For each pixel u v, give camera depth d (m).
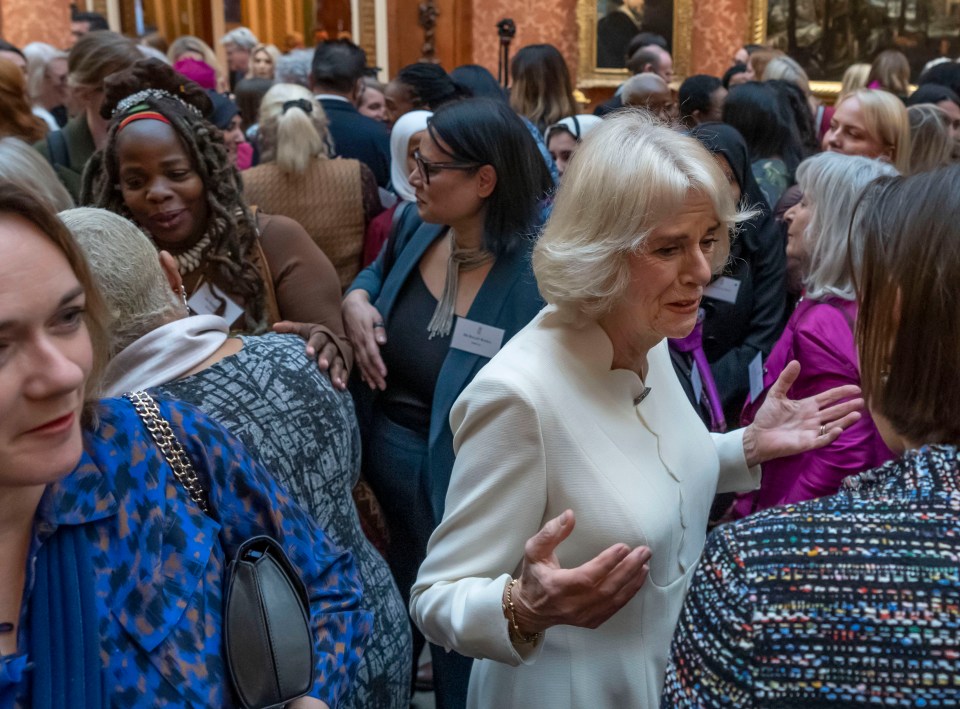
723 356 3.22
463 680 2.50
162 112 2.37
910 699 0.89
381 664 1.98
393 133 4.01
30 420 1.05
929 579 0.91
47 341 1.06
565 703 1.70
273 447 1.75
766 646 0.93
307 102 4.19
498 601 1.56
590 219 1.62
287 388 1.83
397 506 2.71
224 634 1.26
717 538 1.02
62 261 1.10
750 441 1.95
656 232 1.59
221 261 2.44
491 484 1.65
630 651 1.71
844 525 0.97
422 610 1.70
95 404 1.26
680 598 1.77
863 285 1.10
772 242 3.28
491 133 2.44
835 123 4.09
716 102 5.48
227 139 4.71
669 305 1.65
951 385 1.01
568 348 1.71
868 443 2.35
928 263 1.01
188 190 2.37
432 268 2.67
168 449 1.31
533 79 5.17
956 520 0.95
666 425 1.81
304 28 11.72
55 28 10.50
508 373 1.67
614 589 1.45
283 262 2.58
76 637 1.12
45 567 1.14
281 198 4.01
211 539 1.29
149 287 1.76
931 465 1.00
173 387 1.72
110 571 1.19
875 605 0.91
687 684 0.98
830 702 0.90
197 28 11.62
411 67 5.04
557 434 1.64
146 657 1.18
